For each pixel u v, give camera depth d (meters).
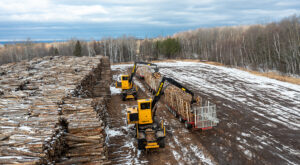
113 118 17.97
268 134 14.40
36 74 21.34
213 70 43.50
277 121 16.55
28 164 7.19
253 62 49.03
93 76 23.86
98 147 9.78
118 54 73.75
